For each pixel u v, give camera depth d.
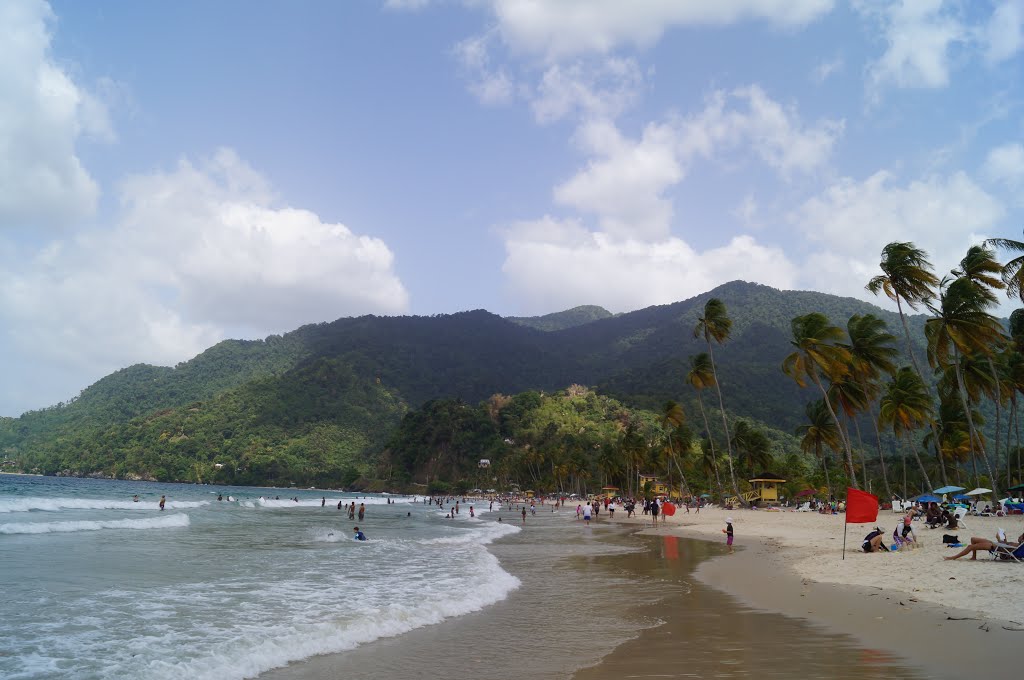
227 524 44.47
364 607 14.02
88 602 13.84
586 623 12.37
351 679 8.61
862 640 10.11
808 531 38.22
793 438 189.12
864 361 49.16
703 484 112.12
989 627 10.57
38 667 8.91
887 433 164.25
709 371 69.31
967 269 42.44
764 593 15.53
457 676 8.71
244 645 10.33
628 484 129.00
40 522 36.00
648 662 9.12
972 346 40.69
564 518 70.62
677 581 18.36
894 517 43.03
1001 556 17.00
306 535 36.50
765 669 8.45
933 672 8.07
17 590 14.99
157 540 29.59
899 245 44.16
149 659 9.45
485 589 16.53
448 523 57.84
